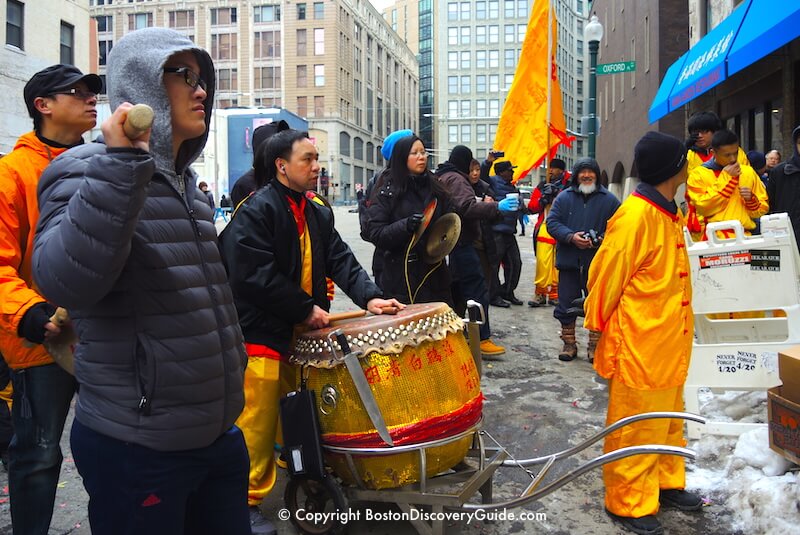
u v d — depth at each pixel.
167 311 1.81
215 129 41.94
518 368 6.02
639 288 3.15
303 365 2.94
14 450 2.74
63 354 2.21
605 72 12.88
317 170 3.25
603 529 3.22
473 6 104.19
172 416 1.81
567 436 4.43
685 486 3.52
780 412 3.11
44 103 2.89
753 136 12.84
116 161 1.57
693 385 4.20
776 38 8.92
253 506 3.16
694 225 6.01
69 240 1.60
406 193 4.57
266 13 74.50
